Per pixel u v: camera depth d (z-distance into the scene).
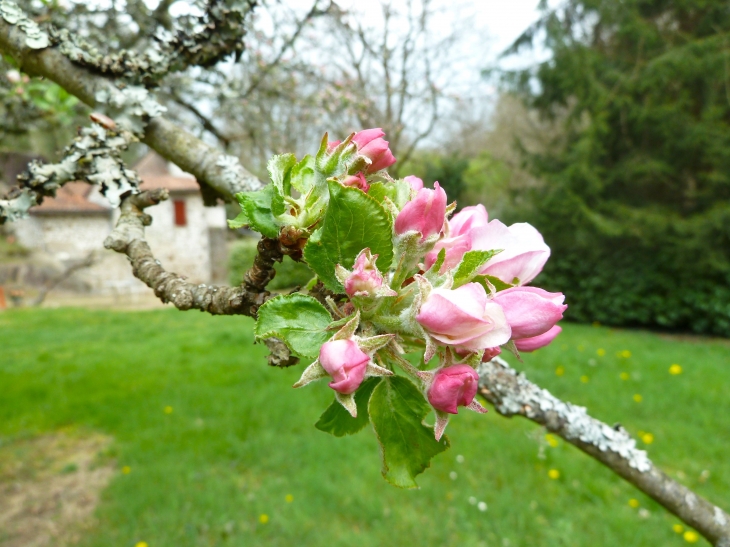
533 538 3.41
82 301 19.56
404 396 0.85
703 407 5.36
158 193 1.30
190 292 0.99
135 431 5.09
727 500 3.78
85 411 5.59
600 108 10.88
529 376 6.18
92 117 1.41
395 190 0.90
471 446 4.57
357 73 9.64
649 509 3.74
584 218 10.75
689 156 10.63
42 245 22.67
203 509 3.81
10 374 6.99
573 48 11.66
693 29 11.34
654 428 4.88
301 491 3.97
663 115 10.41
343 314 0.80
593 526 3.53
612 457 1.55
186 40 1.59
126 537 3.57
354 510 3.71
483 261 0.73
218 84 4.13
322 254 0.77
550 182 11.84
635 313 10.66
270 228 0.87
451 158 14.15
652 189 11.49
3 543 3.67
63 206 22.83
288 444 4.67
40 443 5.04
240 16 1.61
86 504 4.09
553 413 1.55
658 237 10.24
